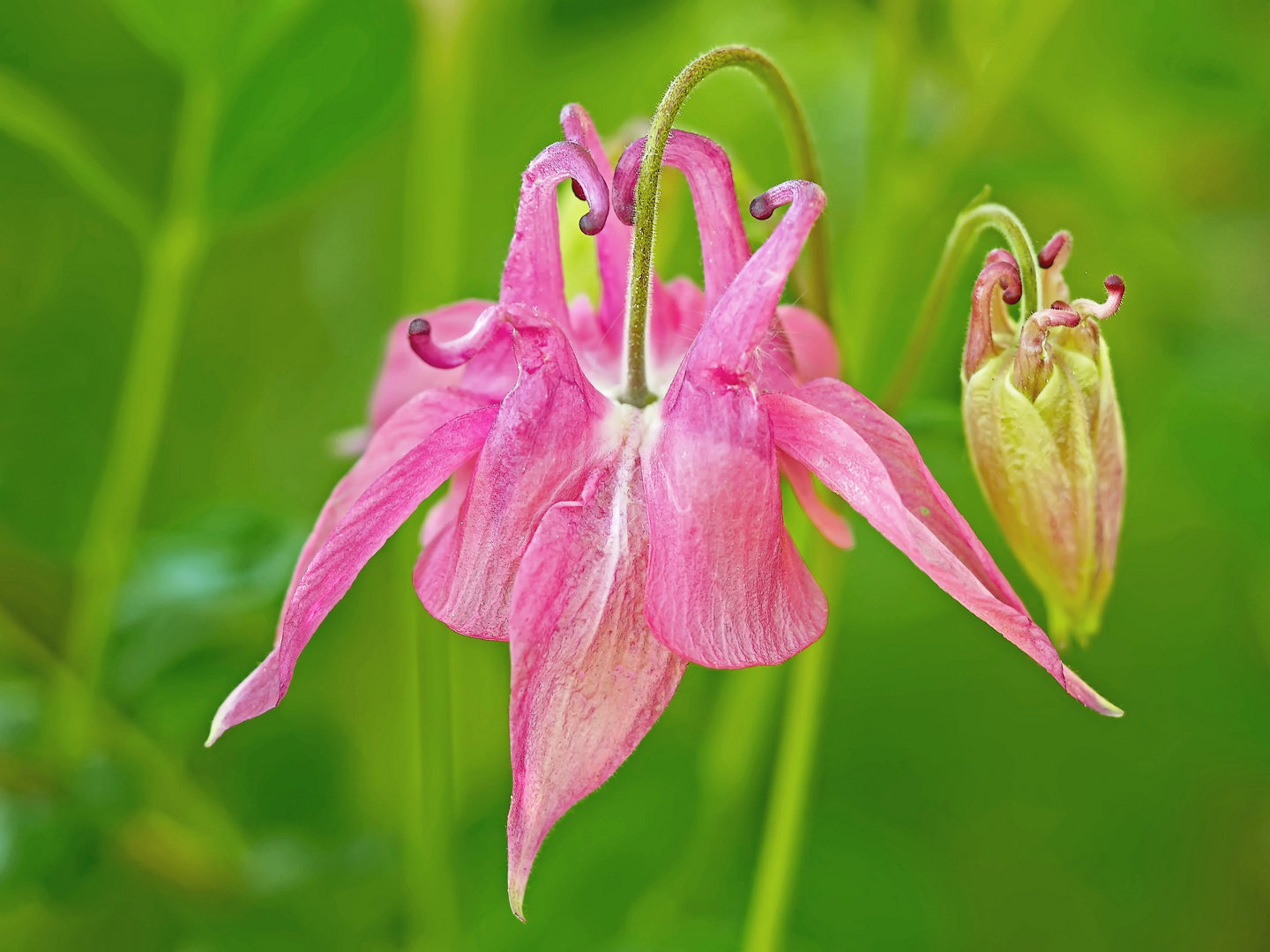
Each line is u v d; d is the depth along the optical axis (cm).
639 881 32
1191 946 35
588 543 23
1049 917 35
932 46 34
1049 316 25
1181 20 34
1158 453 34
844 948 31
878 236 30
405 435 24
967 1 31
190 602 30
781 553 23
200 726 32
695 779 34
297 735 33
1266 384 32
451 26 30
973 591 23
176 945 31
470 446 23
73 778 30
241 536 30
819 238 25
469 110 30
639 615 23
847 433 23
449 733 29
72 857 29
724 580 23
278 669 23
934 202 30
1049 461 25
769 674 30
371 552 23
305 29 29
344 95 29
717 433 23
